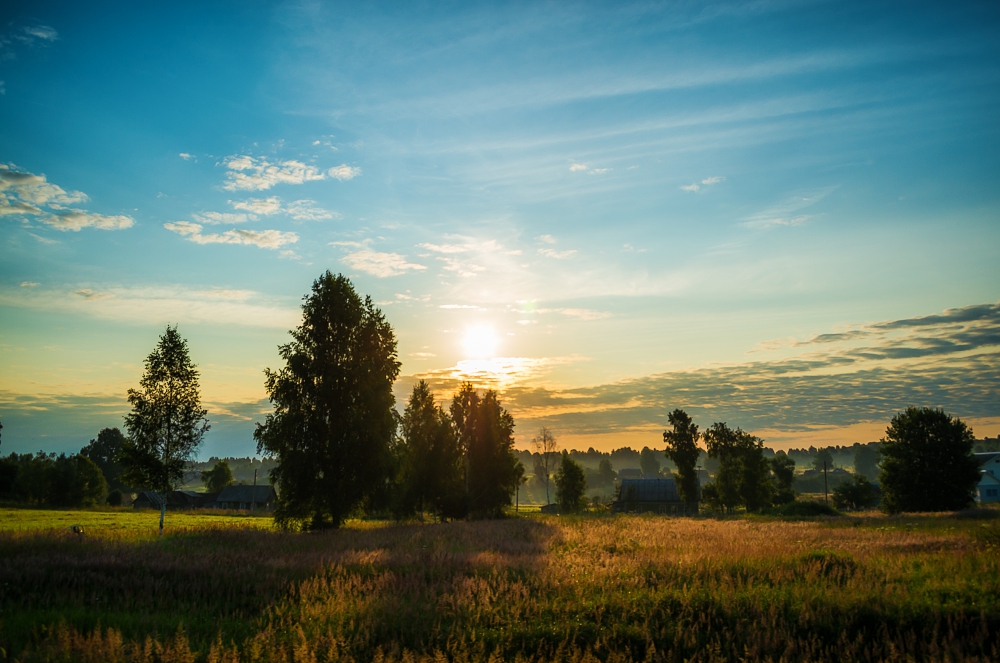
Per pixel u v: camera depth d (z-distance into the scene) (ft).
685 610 40.50
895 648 34.47
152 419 113.09
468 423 212.84
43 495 317.22
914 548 72.59
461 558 62.90
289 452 127.24
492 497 207.21
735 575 52.80
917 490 218.18
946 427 218.79
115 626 39.52
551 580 50.08
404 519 178.09
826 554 59.00
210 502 399.85
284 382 129.80
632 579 50.52
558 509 277.64
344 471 128.26
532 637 36.50
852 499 294.66
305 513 126.72
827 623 38.04
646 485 330.34
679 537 95.91
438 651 32.17
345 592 47.91
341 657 32.91
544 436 440.04
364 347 137.59
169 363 115.55
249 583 52.80
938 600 41.19
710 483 306.55
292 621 40.98
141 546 74.74
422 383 192.24
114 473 507.71
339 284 139.13
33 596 48.55
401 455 177.37
